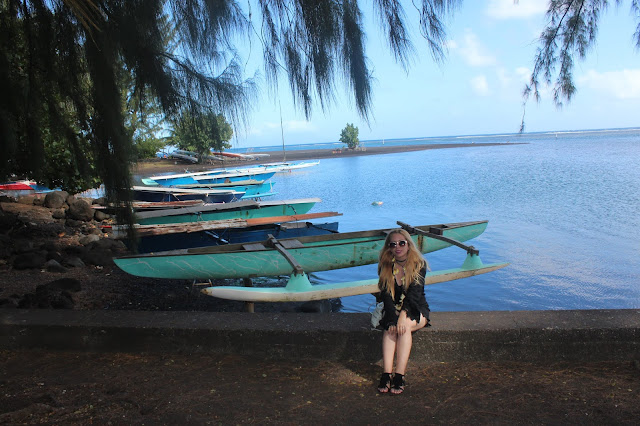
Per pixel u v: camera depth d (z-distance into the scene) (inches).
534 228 479.5
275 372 139.4
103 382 133.0
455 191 801.6
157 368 142.3
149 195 600.7
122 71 186.5
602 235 435.5
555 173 1009.5
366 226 535.8
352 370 140.3
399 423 112.2
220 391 128.0
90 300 259.9
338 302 294.8
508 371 136.3
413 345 142.5
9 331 156.1
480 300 282.0
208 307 272.1
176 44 178.9
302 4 152.9
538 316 149.3
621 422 109.7
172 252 242.8
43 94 199.3
